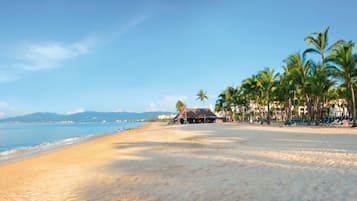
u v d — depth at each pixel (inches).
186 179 257.3
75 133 1913.1
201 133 973.2
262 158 345.1
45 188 266.7
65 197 229.0
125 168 345.1
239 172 270.4
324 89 1305.4
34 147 836.6
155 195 212.8
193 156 408.2
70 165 406.9
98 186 257.9
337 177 223.0
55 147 788.0
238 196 193.5
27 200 229.0
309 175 236.7
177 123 3002.0
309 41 1295.5
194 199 194.7
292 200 176.6
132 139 880.3
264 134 788.0
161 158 412.2
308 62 1403.8
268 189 204.1
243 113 2864.2
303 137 623.8
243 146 497.7
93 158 467.5
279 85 1724.9
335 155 334.6
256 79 1952.5
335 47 1123.9
